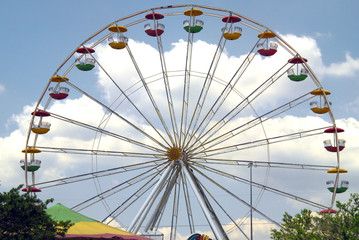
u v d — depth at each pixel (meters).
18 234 46.41
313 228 55.12
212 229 60.94
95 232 48.34
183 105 64.38
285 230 55.97
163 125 64.50
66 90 64.94
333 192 63.81
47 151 64.44
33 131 64.88
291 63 65.56
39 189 63.62
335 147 64.50
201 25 63.53
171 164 64.12
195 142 64.06
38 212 47.25
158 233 63.94
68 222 47.56
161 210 64.69
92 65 64.50
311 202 63.16
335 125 64.44
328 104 64.44
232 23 64.06
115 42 64.75
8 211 45.94
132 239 47.75
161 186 63.28
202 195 62.56
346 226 54.03
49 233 46.19
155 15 64.44
